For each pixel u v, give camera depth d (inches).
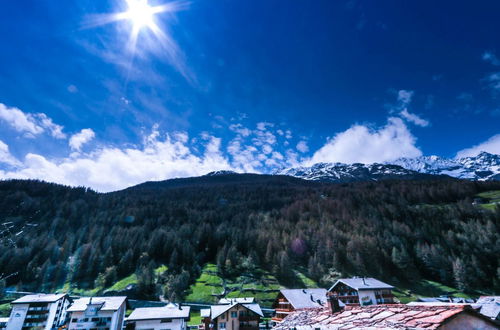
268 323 2861.7
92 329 2267.5
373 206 7406.5
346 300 2637.8
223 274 4640.8
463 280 3966.5
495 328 422.9
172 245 5221.5
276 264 4719.5
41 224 6102.4
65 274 4446.4
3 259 4414.4
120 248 5132.9
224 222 6752.0
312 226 6230.3
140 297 3804.1
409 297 3814.0
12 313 2603.3
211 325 2413.9
